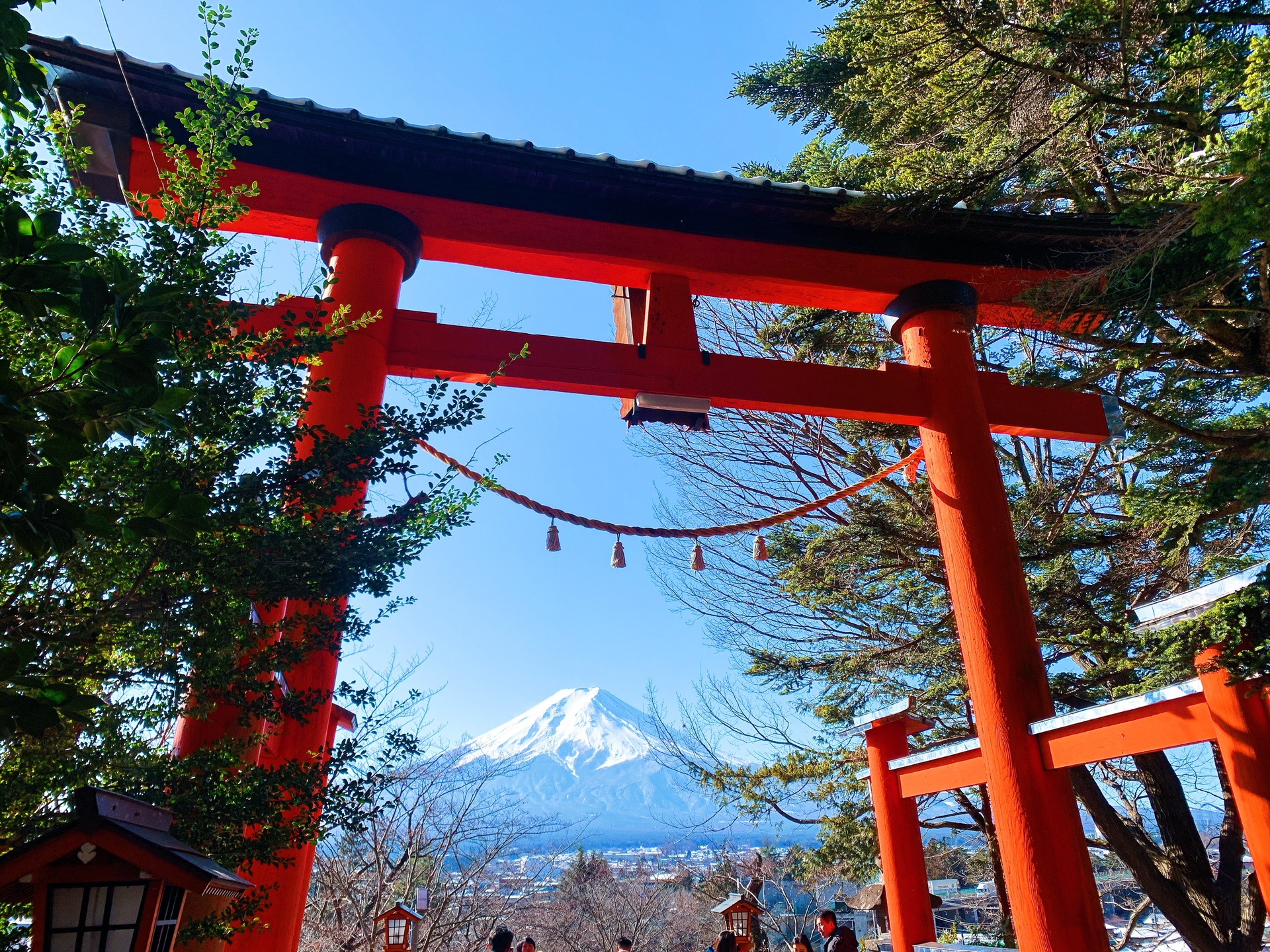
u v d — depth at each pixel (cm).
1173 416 841
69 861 233
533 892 1457
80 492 291
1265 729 450
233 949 438
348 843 1038
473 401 382
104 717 297
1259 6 646
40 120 300
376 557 337
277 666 344
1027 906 577
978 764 682
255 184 362
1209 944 934
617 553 709
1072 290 638
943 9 651
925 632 1118
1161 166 705
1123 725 542
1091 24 627
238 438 328
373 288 621
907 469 980
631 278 740
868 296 777
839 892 1814
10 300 189
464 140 653
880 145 830
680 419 691
